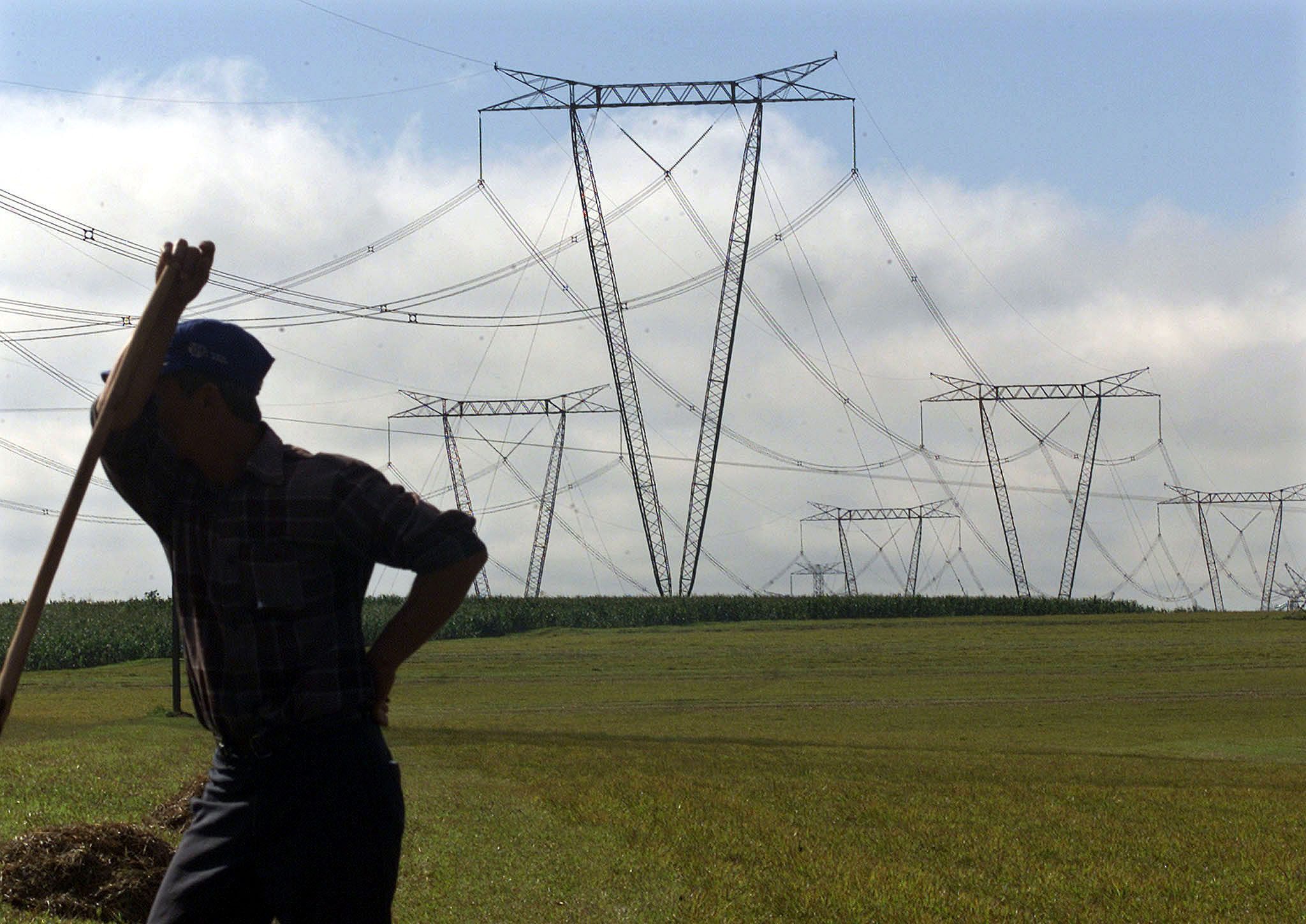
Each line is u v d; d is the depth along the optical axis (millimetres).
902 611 81125
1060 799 16312
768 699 42906
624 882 9203
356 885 3502
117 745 18797
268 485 3471
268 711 3482
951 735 32375
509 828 11594
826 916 8477
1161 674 50906
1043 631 68875
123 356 3273
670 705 40719
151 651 58531
